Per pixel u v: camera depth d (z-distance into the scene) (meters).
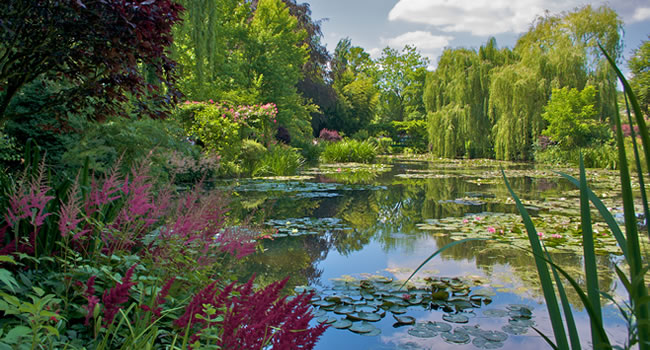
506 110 17.95
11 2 2.12
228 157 11.81
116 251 1.93
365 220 5.84
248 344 1.30
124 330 1.47
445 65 22.12
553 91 16.91
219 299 1.41
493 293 2.99
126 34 2.23
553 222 5.52
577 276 3.40
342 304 2.76
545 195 8.41
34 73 2.71
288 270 3.54
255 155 12.43
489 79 19.78
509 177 12.28
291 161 13.70
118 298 1.37
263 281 3.20
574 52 16.64
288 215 6.09
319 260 3.86
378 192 8.80
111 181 1.85
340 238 4.77
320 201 7.45
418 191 9.02
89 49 2.48
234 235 2.28
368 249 4.29
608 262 3.79
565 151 16.98
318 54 30.58
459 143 21.00
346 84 41.22
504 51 20.23
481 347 2.19
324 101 31.62
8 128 4.45
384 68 42.31
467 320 2.53
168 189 2.17
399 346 2.19
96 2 2.13
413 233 5.04
